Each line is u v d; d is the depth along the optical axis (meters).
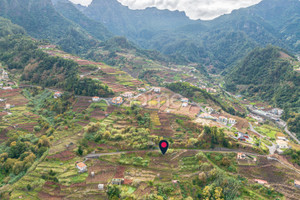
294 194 97.31
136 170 110.31
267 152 124.88
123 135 135.88
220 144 129.75
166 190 97.00
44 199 92.44
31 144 132.88
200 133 141.25
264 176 108.31
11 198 92.69
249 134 148.75
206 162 113.69
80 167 108.25
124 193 91.69
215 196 94.25
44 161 115.06
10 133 144.62
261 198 96.00
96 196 93.56
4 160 119.19
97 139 132.25
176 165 114.25
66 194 94.81
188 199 91.88
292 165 114.44
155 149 126.75
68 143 130.75
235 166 114.62
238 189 100.00
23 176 105.94
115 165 114.44
